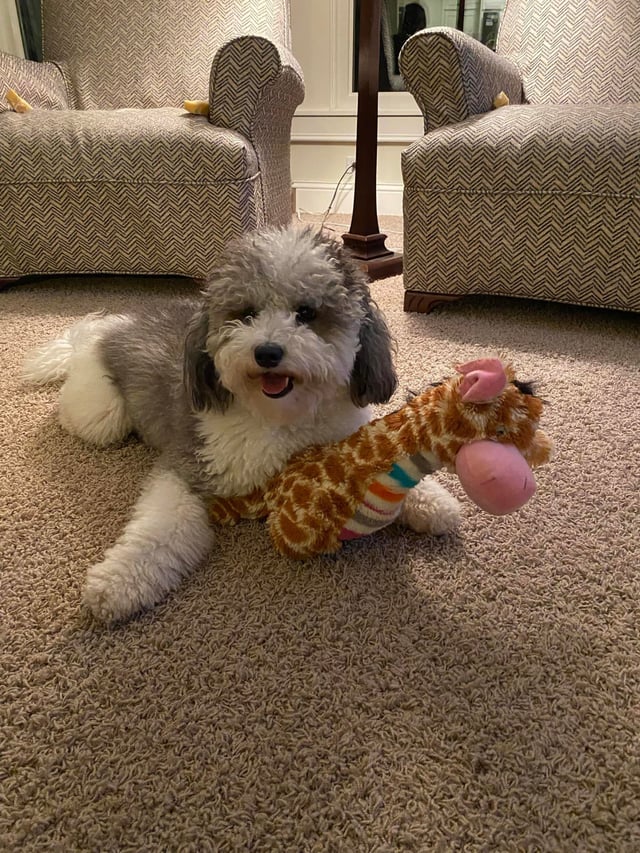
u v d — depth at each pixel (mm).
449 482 1083
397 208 3660
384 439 830
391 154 3590
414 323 1866
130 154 1950
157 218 2025
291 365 856
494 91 1956
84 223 2057
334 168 3701
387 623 795
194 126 1962
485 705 687
